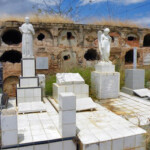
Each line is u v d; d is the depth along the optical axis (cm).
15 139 390
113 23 1346
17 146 391
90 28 1255
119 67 1206
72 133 427
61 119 423
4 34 1223
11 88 1123
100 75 806
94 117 568
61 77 784
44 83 866
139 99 812
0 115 381
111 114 598
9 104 733
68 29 1221
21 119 556
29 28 752
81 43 1248
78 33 1240
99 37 862
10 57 1295
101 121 532
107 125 501
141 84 922
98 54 1298
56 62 1196
